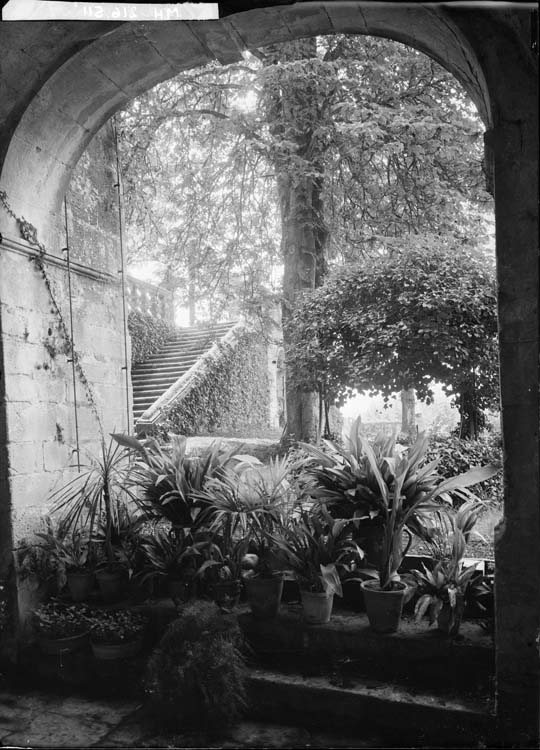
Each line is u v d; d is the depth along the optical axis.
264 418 16.03
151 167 10.17
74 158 4.28
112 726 3.19
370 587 3.37
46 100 3.74
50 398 4.20
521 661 2.85
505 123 2.82
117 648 3.51
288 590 3.84
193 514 3.82
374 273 7.01
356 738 2.99
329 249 10.22
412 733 2.97
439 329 6.38
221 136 9.94
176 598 3.79
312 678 3.23
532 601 2.83
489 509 6.27
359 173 9.20
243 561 3.78
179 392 11.22
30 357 4.00
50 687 3.66
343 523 3.46
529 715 2.83
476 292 6.46
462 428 7.47
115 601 3.98
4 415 3.74
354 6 3.22
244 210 10.38
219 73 9.67
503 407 2.88
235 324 14.27
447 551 3.63
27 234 3.99
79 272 4.64
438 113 8.68
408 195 9.34
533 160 2.78
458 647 3.14
